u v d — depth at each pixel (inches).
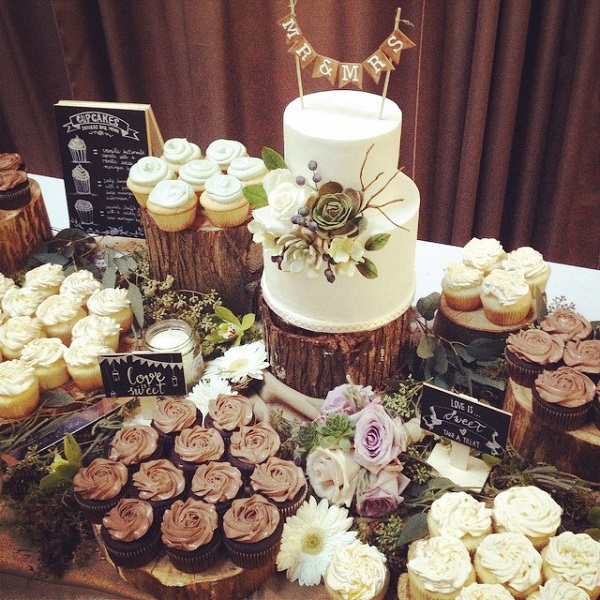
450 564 44.3
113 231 76.2
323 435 51.3
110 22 96.6
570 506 51.2
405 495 52.3
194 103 101.7
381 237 52.2
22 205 71.0
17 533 51.1
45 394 58.7
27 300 64.4
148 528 46.8
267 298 59.8
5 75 107.2
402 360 62.2
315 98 57.4
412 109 95.5
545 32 85.2
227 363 62.0
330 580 45.8
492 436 50.5
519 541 45.2
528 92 91.8
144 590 48.8
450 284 61.5
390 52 52.0
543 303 61.6
